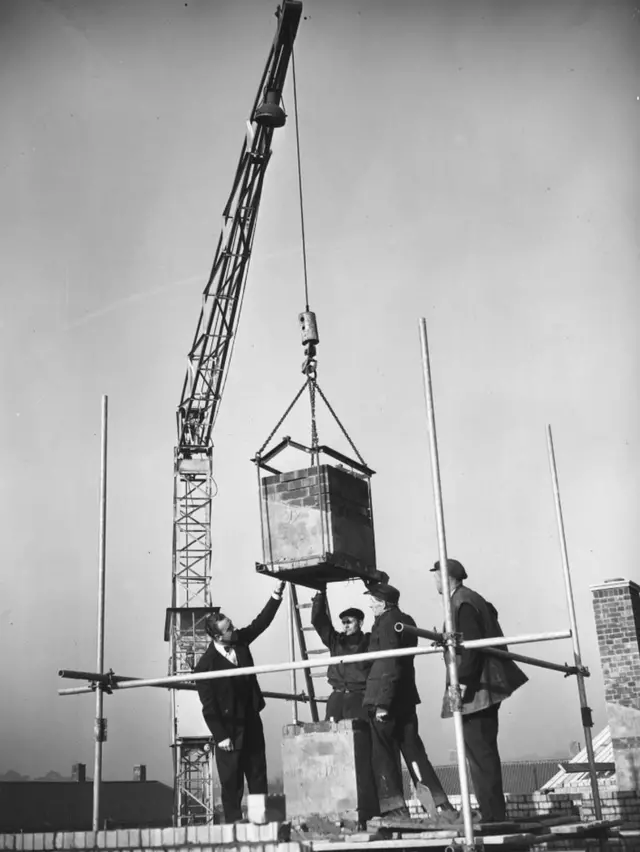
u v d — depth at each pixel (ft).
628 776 35.19
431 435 22.25
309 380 38.29
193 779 93.56
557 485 30.66
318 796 24.20
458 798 42.06
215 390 108.06
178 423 110.93
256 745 27.27
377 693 24.30
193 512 111.55
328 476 27.66
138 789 164.55
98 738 24.68
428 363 22.50
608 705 36.27
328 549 27.02
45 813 152.56
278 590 28.55
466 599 23.70
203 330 110.01
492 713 23.35
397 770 24.93
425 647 21.74
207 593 108.37
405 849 21.29
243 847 19.88
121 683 25.21
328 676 27.61
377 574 28.68
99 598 25.82
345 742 24.29
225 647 27.48
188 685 28.02
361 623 27.66
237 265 100.58
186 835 20.63
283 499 28.04
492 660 23.45
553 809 32.27
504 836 20.52
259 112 76.33
